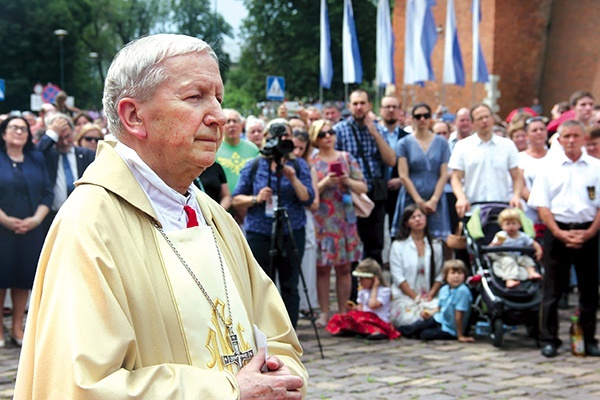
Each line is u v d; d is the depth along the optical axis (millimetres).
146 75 1993
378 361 6820
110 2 69938
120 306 1852
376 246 9023
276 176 7121
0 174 7434
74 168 8047
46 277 1880
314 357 6949
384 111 10320
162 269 1989
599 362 6867
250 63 49531
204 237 2115
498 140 8281
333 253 8203
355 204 8430
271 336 2318
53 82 57344
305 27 46188
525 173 8891
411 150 8922
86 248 1853
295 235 7215
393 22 37438
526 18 34281
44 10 56406
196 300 2000
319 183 8109
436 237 8867
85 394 1728
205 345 1982
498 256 7656
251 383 1968
